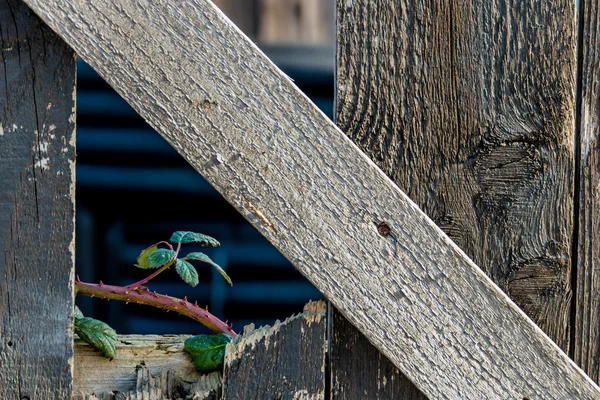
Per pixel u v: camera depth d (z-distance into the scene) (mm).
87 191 3072
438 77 1389
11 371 1379
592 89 1400
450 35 1386
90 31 1345
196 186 3117
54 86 1365
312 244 1363
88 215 3148
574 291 1411
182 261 1454
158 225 3180
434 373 1376
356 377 1401
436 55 1387
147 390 1407
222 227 3191
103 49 1346
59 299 1379
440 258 1368
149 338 1462
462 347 1375
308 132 1357
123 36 1346
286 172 1359
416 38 1385
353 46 1385
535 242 1403
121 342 1450
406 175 1395
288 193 1360
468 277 1370
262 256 3180
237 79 1353
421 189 1396
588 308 1411
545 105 1394
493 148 1396
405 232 1365
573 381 1381
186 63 1350
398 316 1370
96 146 3023
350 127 1391
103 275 3174
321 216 1362
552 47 1390
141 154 3061
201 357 1422
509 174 1398
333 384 1401
